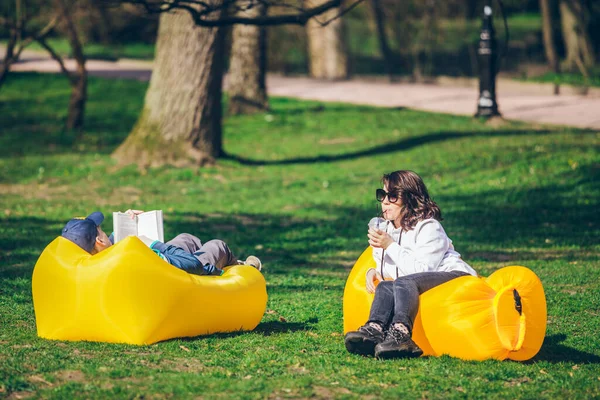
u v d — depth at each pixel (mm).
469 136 19578
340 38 39000
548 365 5824
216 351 5875
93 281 5883
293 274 9609
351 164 18359
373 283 6172
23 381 4801
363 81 35969
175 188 16297
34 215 13484
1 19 21828
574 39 34469
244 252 11016
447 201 14391
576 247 10992
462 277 5859
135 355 5609
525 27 46719
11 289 8141
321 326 7027
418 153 18422
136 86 30688
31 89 29844
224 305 6340
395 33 40562
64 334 6016
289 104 27891
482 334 5766
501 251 10898
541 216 12984
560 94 28281
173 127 17828
